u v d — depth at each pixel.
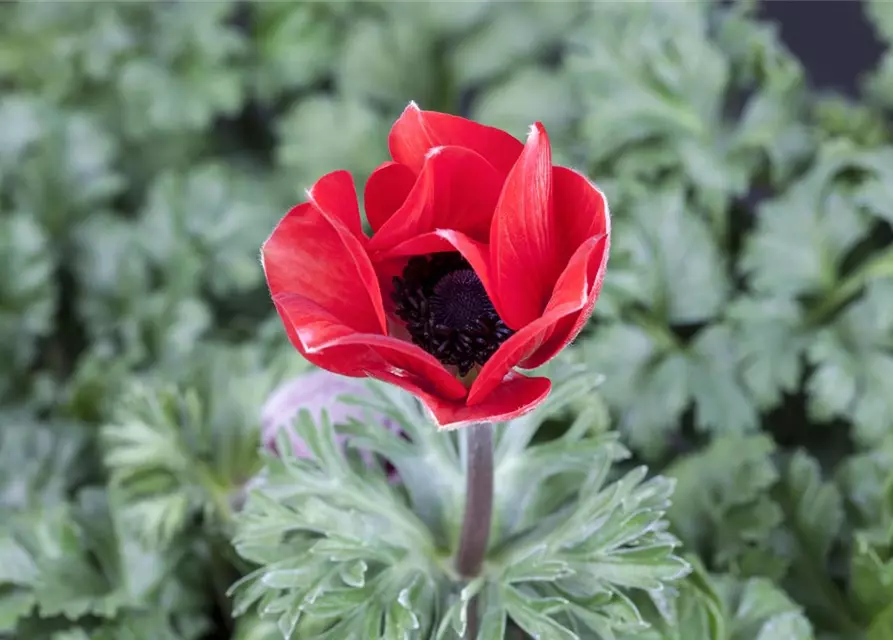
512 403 0.28
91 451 0.43
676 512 0.39
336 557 0.33
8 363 0.46
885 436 0.41
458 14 0.55
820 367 0.42
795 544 0.40
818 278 0.44
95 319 0.47
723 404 0.42
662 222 0.44
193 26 0.57
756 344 0.43
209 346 0.43
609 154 0.46
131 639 0.38
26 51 0.60
